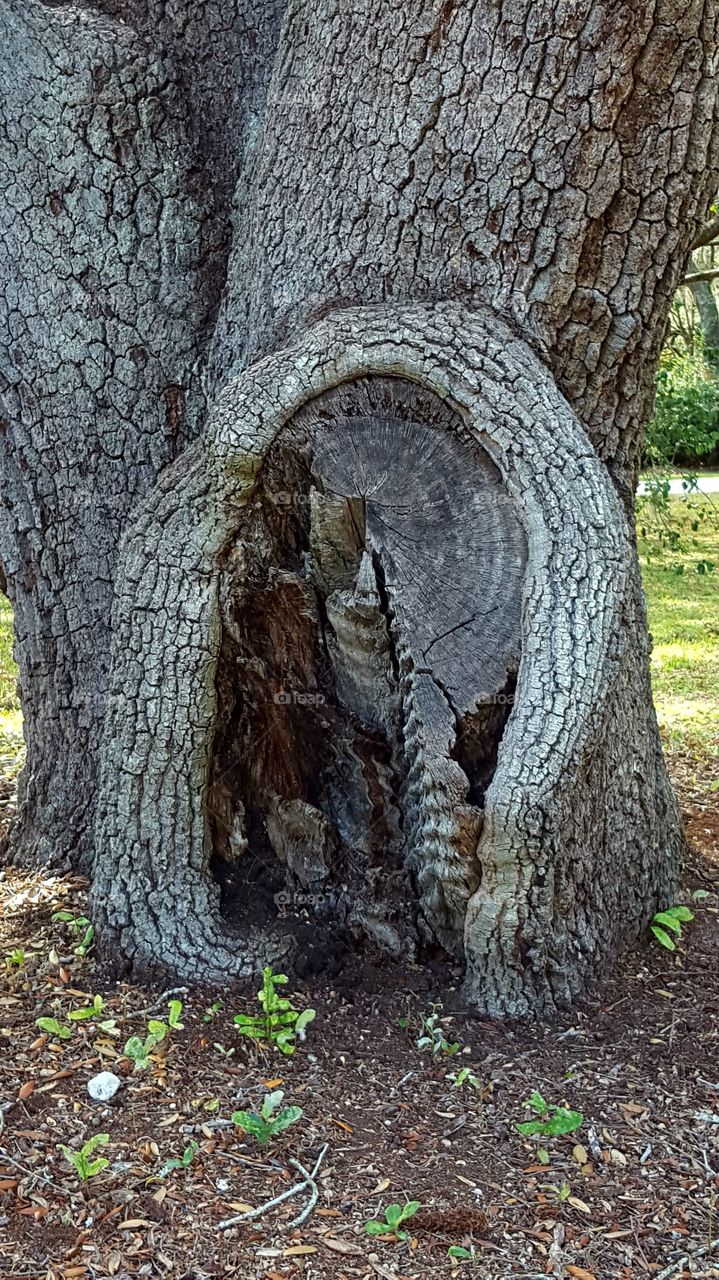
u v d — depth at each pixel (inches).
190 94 146.5
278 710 133.3
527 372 121.6
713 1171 105.0
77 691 153.3
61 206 141.6
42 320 143.7
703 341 358.6
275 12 146.4
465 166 123.3
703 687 303.3
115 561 148.8
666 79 118.8
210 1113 110.3
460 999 128.2
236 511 127.9
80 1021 123.8
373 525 125.1
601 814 133.3
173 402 146.1
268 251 135.0
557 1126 107.1
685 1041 123.8
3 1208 96.3
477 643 122.9
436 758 122.1
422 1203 99.5
